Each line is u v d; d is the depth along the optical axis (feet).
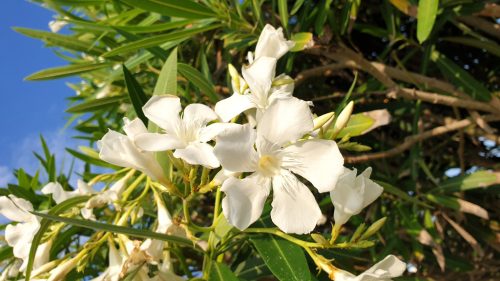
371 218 1.23
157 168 0.70
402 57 1.41
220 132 0.61
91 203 0.81
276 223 0.62
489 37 1.37
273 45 0.88
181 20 1.05
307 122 0.63
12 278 1.05
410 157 1.23
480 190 1.27
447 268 1.31
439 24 1.12
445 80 1.37
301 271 0.71
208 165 0.63
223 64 1.25
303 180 1.18
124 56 1.20
